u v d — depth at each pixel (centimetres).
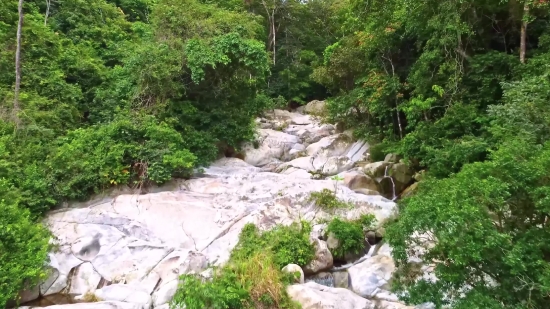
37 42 1262
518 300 449
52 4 1731
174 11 1320
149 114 1224
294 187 1055
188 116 1299
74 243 814
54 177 948
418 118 1178
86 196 998
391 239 545
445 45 1068
